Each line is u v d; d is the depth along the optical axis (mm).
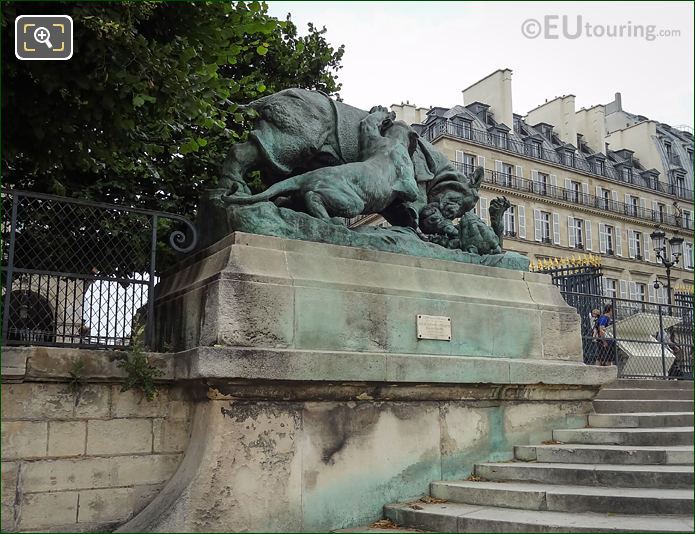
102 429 5414
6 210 5848
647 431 6695
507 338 7285
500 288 7508
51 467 5180
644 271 52531
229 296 5562
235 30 7125
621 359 12234
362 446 5973
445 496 6137
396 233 7141
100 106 6285
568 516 5125
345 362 5844
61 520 5145
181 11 6645
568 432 7168
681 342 13180
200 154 10703
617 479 5648
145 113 6594
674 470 5559
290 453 5582
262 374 5418
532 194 45969
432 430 6441
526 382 7059
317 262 6234
